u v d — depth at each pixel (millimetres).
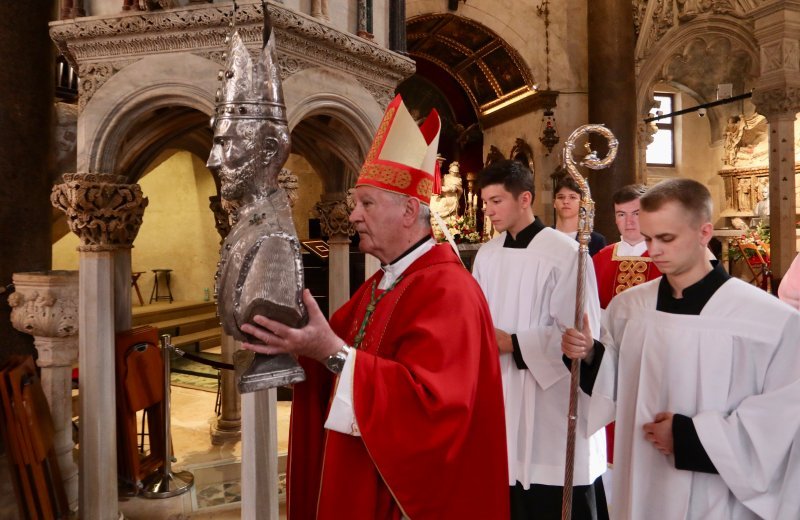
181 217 10523
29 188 3436
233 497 3518
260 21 2297
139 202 2824
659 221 1730
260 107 1285
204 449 4406
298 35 2449
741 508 1700
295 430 1724
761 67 10531
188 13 2404
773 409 1610
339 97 2703
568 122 12219
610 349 2020
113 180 2705
